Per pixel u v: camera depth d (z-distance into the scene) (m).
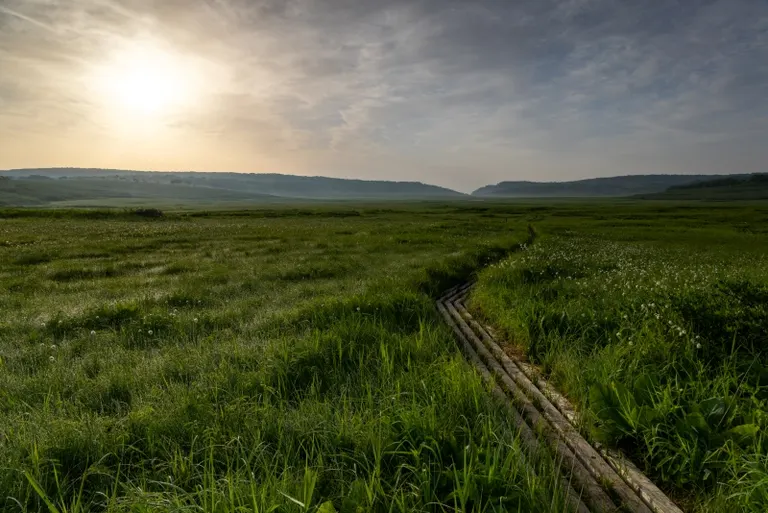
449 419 3.71
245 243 26.12
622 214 74.94
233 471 3.19
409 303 8.16
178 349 6.34
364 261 17.61
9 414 4.25
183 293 10.75
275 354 5.62
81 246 22.84
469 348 6.25
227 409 4.05
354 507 2.72
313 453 3.40
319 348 5.69
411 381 4.59
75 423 3.79
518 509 2.58
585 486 3.08
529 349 5.98
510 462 3.10
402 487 3.00
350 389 4.62
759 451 3.04
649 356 4.86
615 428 3.66
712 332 5.11
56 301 10.27
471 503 2.85
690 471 3.10
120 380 5.05
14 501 2.90
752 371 4.32
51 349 6.52
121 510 2.77
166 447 3.58
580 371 4.78
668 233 35.03
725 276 10.20
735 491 2.84
